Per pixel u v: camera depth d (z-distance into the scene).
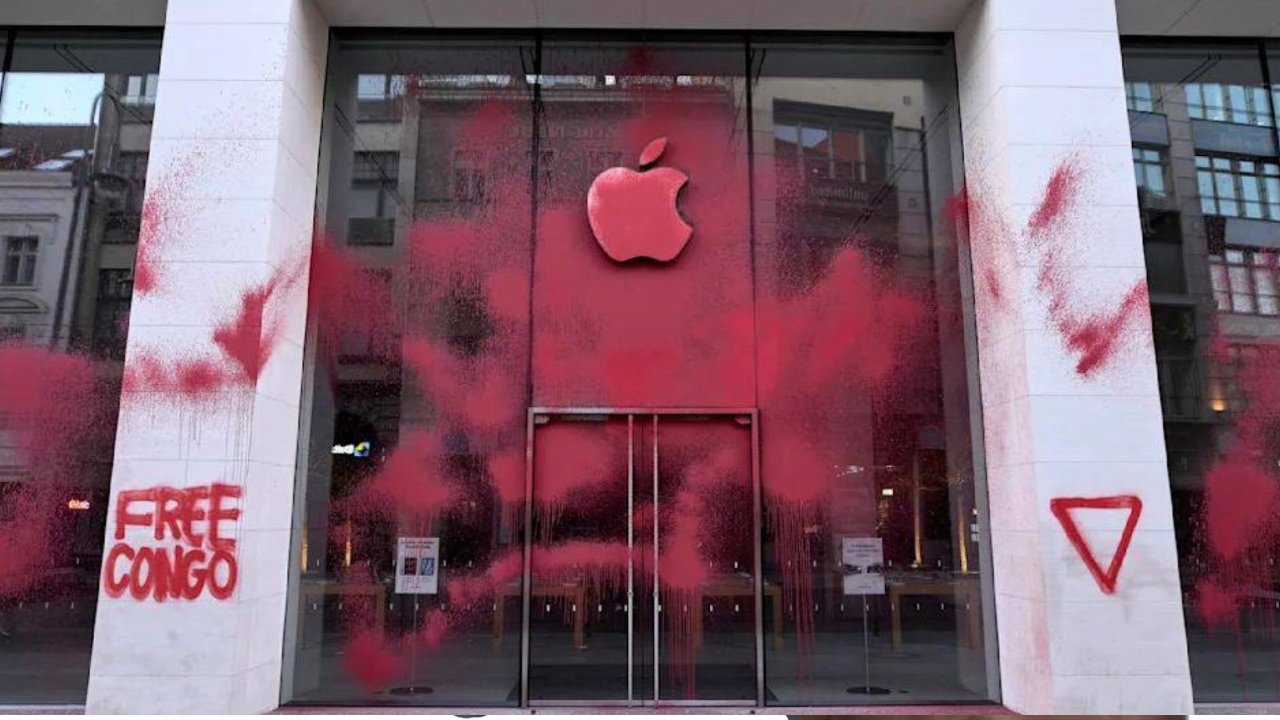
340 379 8.70
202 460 7.59
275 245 8.12
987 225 8.66
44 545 8.27
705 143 9.28
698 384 8.75
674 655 8.22
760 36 9.50
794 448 8.63
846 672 8.23
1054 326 7.96
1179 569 8.27
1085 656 7.40
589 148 9.24
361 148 9.21
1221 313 8.88
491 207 9.09
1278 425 8.60
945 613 8.38
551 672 8.18
